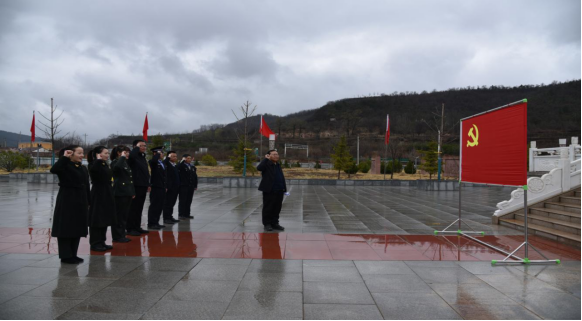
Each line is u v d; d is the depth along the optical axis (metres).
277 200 7.38
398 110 103.00
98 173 5.43
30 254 5.26
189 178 8.86
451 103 105.31
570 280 4.25
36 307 3.32
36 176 22.12
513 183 5.34
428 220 8.87
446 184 20.67
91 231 5.50
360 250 5.66
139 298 3.57
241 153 27.30
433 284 4.07
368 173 33.78
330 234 6.95
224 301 3.50
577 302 3.55
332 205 12.20
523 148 5.10
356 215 9.70
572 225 6.65
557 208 7.91
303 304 3.45
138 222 6.90
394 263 4.94
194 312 3.24
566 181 8.44
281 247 5.83
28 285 3.92
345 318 3.14
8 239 6.24
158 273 4.41
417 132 80.81
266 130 25.00
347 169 28.23
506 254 5.44
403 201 13.84
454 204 12.79
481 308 3.39
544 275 4.45
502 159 5.66
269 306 3.39
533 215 8.02
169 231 7.21
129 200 6.34
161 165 7.63
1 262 4.84
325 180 24.69
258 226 7.82
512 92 106.31
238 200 13.52
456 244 6.16
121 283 4.02
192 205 11.80
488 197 15.94
